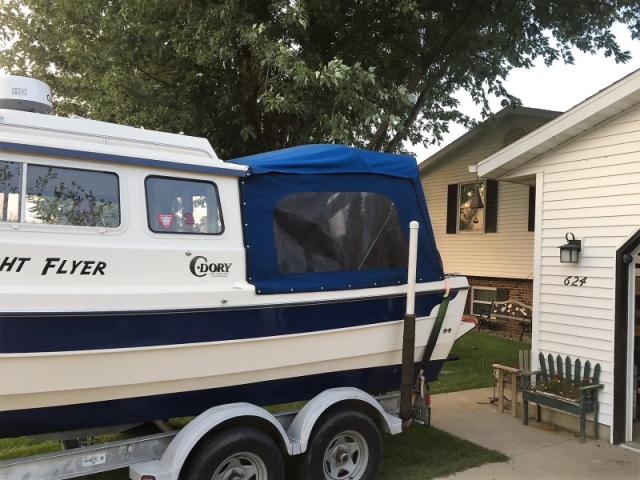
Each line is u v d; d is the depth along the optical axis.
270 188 3.82
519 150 6.01
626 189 5.28
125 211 3.24
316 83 6.68
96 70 7.23
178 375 3.38
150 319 3.21
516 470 4.66
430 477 4.47
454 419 6.02
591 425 5.49
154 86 7.89
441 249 13.95
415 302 4.38
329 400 3.84
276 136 8.34
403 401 4.21
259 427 3.59
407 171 4.51
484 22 9.11
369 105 6.96
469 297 13.12
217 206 3.60
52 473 3.11
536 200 6.13
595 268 5.53
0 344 2.79
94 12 7.43
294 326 3.76
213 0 7.45
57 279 2.99
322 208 4.03
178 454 3.23
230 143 8.29
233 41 7.25
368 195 4.27
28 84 3.56
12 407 2.97
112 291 3.11
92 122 3.40
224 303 3.48
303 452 3.71
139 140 3.55
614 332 5.33
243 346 3.57
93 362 3.07
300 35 7.81
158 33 7.54
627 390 5.33
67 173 3.10
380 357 4.29
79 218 3.10
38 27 8.01
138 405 3.36
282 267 3.80
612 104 5.20
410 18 8.61
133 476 3.27
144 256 3.26
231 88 7.89
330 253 4.04
